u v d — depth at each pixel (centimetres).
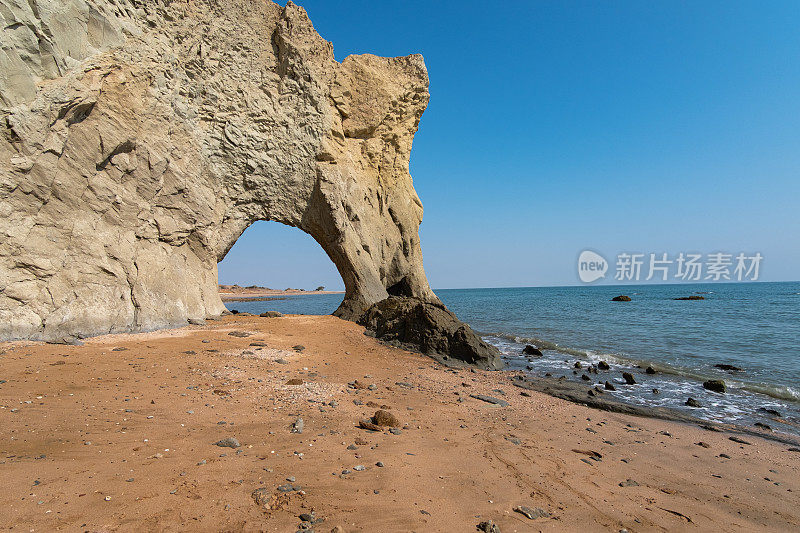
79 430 566
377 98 2839
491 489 495
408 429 702
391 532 375
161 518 365
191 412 684
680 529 443
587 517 448
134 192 1533
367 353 1459
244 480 456
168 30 1756
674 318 3422
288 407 760
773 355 1741
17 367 845
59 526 340
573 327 2848
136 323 1405
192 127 1889
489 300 7831
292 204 2416
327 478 477
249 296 9481
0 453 473
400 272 3069
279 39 2309
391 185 3092
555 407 988
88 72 1316
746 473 637
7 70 1080
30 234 1138
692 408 1034
